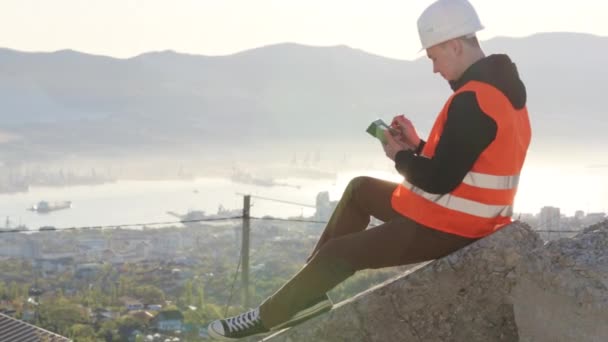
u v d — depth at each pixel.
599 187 139.25
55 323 33.47
